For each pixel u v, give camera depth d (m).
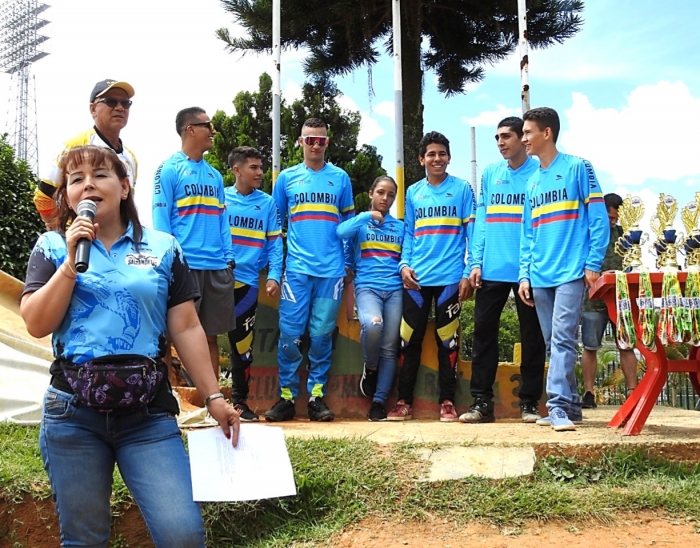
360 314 5.59
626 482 3.76
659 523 3.39
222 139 16.70
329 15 12.95
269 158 17.33
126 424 2.38
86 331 2.33
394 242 5.77
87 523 2.32
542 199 4.85
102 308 2.35
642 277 4.27
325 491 3.60
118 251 2.46
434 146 5.59
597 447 3.92
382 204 5.71
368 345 5.51
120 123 4.31
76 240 2.23
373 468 3.75
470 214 5.62
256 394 5.96
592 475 3.84
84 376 2.29
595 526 3.37
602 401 9.68
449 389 5.58
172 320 2.60
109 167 2.47
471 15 13.29
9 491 3.40
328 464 3.77
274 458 2.68
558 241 4.74
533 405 5.33
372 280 5.69
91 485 2.32
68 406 2.32
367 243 5.73
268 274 5.62
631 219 4.59
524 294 4.95
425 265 5.55
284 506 3.49
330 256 5.56
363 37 13.61
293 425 5.08
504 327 14.74
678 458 3.97
